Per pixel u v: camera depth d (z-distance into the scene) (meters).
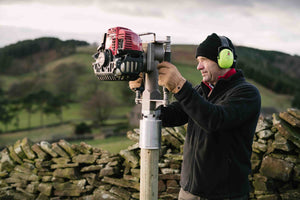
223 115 1.54
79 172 4.25
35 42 102.38
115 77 1.56
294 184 3.37
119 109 59.09
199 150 1.75
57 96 68.31
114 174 4.06
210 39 1.78
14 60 92.00
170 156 3.79
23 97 69.75
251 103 1.66
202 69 1.84
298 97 47.53
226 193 1.71
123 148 4.68
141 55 1.54
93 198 4.00
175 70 1.51
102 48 1.71
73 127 54.00
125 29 1.55
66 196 4.21
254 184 3.44
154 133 1.58
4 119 58.44
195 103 1.50
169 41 1.59
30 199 4.38
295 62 56.25
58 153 4.35
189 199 1.82
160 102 1.57
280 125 3.37
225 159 1.70
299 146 3.27
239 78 1.80
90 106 57.56
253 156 3.52
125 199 3.86
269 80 50.75
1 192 4.52
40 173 4.39
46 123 57.75
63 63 83.75
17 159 4.65
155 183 1.59
